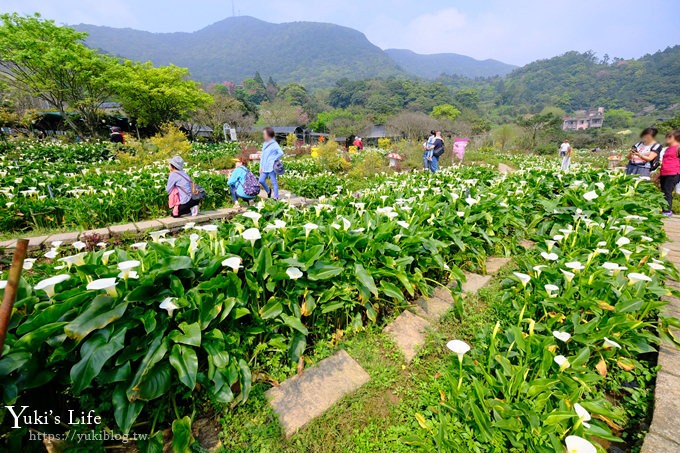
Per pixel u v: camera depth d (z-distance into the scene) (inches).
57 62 826.2
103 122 1269.7
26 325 62.1
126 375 67.0
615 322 92.4
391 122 1859.0
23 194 253.4
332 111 3592.5
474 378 83.7
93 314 66.3
